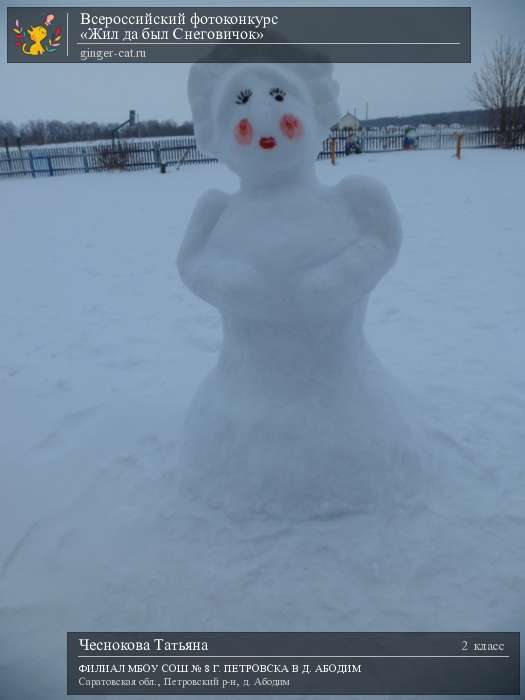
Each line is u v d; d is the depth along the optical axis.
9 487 3.27
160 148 27.55
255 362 2.63
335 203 2.44
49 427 3.94
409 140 27.84
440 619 2.24
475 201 11.63
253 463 2.61
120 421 3.86
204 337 5.37
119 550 2.66
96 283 7.54
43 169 27.28
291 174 2.48
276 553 2.50
